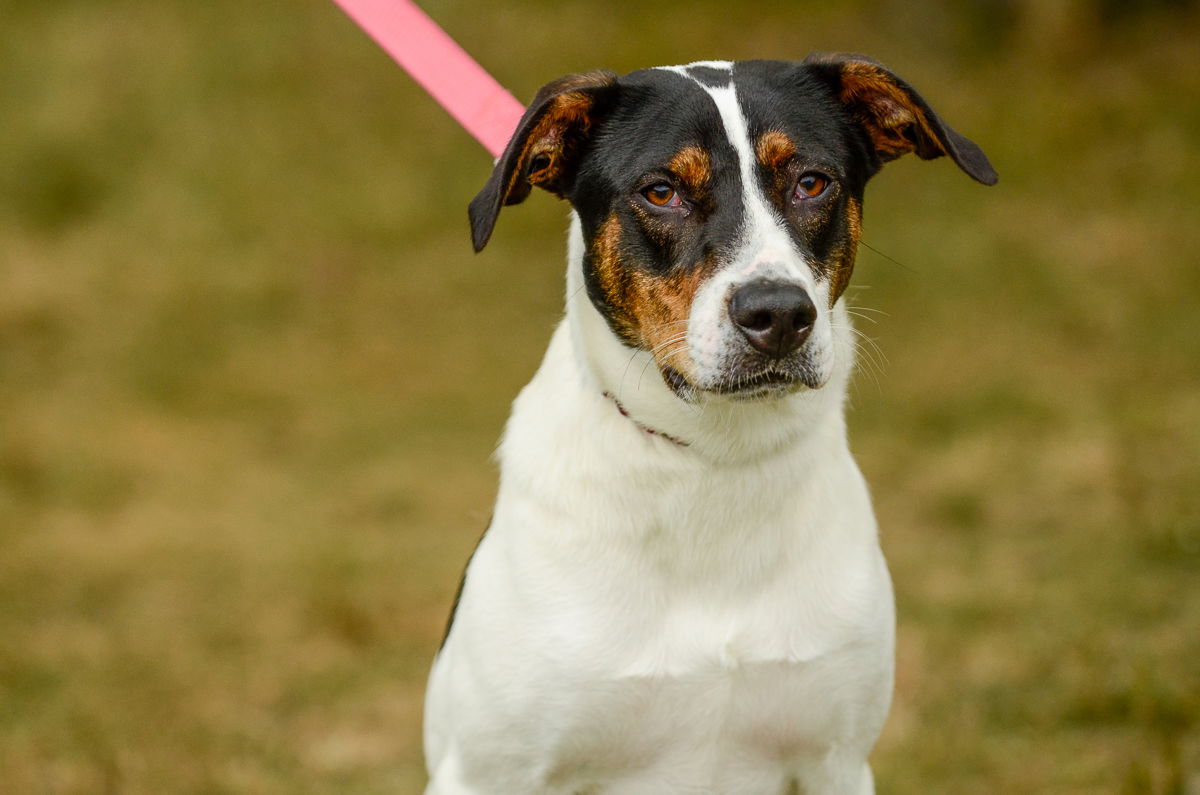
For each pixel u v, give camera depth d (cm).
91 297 1741
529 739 482
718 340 438
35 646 950
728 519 470
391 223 1864
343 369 1541
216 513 1212
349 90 2161
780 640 475
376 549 1112
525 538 480
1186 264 1513
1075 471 1100
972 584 929
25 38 2348
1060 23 1947
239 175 1991
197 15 2384
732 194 460
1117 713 725
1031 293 1498
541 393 502
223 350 1603
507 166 462
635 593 473
